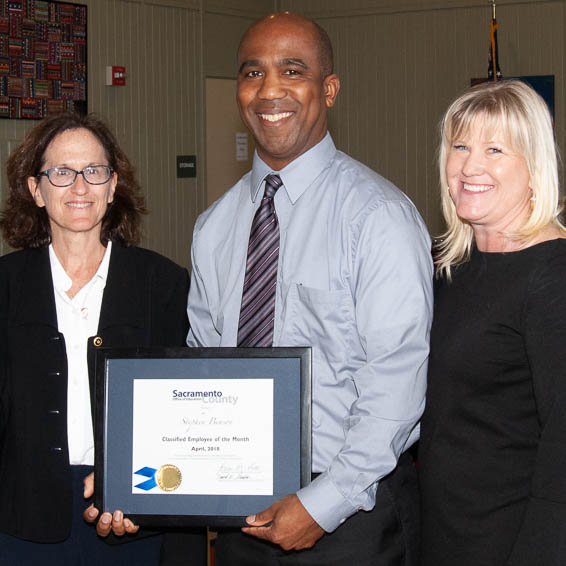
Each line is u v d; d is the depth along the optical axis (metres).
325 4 8.09
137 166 7.31
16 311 1.98
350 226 1.81
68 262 2.04
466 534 1.68
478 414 1.67
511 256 1.65
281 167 1.96
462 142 1.71
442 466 1.72
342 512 1.74
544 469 1.51
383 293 1.74
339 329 1.83
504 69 7.47
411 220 1.80
